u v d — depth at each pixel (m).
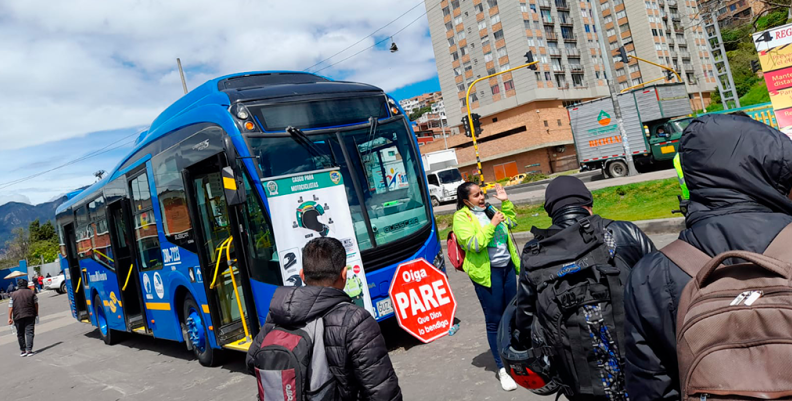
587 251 2.27
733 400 1.24
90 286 12.24
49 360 11.76
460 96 70.94
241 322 6.76
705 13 24.95
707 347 1.32
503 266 4.77
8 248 107.12
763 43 11.47
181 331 8.30
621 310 2.13
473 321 7.27
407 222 6.79
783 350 1.22
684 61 78.25
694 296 1.43
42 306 29.73
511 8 63.41
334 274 2.53
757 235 1.49
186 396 6.73
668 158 24.88
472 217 4.77
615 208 14.38
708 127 1.67
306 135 6.33
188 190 7.12
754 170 1.59
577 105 28.42
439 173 34.09
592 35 70.19
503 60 65.00
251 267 6.10
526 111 63.72
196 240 7.10
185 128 7.12
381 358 2.32
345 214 6.16
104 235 10.66
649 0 74.06
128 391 7.61
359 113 6.88
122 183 9.47
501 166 65.94
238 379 6.97
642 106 25.56
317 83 7.05
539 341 2.36
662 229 10.97
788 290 1.28
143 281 9.13
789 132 11.34
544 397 4.39
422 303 6.57
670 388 1.62
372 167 6.70
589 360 2.18
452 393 4.91
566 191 2.54
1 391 9.47
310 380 2.26
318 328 2.33
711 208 1.65
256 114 6.20
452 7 69.88
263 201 5.85
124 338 12.50
